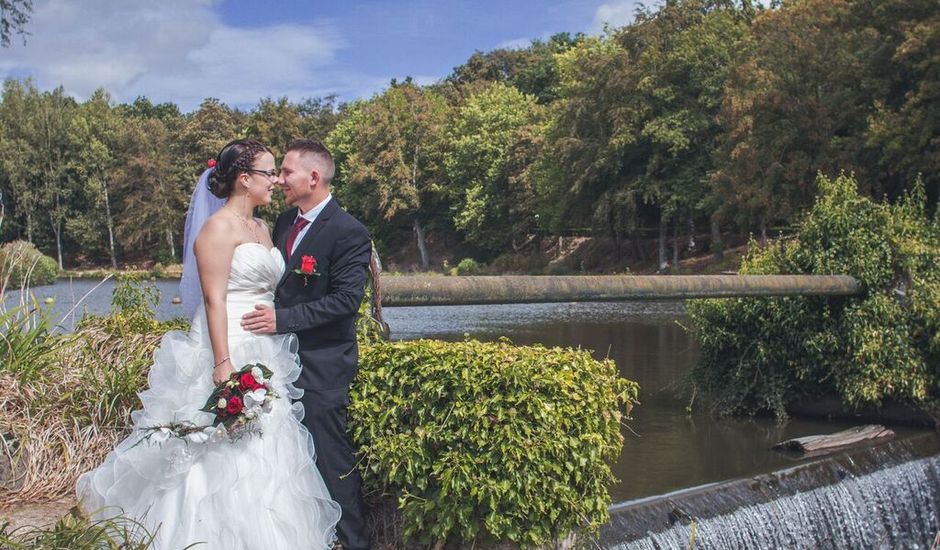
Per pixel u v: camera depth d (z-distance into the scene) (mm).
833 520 6742
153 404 3600
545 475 3979
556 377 4004
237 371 3508
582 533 4285
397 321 22031
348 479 3830
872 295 9320
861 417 9703
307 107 80688
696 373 10625
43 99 67375
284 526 3471
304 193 3801
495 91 57531
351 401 4008
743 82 32125
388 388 4027
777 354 9859
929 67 26141
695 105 38875
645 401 10664
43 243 67000
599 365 4320
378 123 60312
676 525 5812
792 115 30828
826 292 9070
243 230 3703
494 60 87125
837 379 9547
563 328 19250
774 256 10305
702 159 38844
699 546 5703
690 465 7578
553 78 73062
